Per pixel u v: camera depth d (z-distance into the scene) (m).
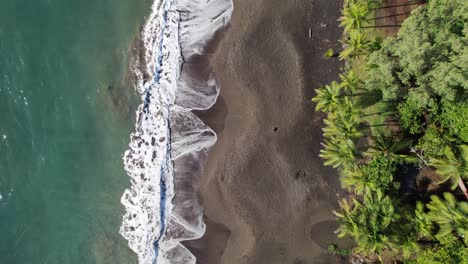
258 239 24.11
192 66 24.89
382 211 19.30
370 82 19.36
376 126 22.20
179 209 25.38
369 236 19.06
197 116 24.91
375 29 22.16
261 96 23.81
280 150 23.84
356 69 22.72
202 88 24.75
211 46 24.52
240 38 23.95
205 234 24.91
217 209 24.62
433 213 19.19
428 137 19.47
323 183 23.67
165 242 25.59
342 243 23.45
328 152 20.53
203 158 24.84
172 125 25.36
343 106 20.08
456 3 17.16
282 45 23.58
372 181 20.25
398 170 21.94
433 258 19.27
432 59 17.36
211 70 24.53
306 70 23.45
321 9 23.22
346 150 19.86
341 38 22.97
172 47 25.23
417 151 20.89
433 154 19.75
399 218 19.70
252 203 24.14
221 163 24.42
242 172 24.14
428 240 20.45
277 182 23.95
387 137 21.78
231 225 24.48
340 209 23.38
